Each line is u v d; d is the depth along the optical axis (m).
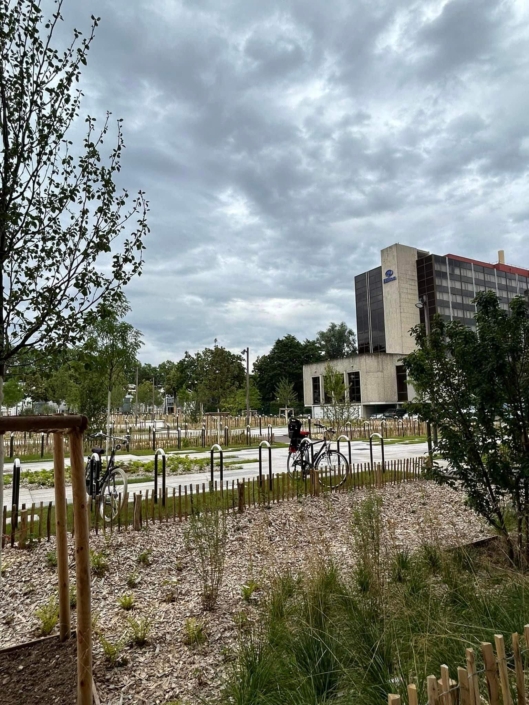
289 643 3.30
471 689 1.90
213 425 35.66
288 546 6.27
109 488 7.53
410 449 19.59
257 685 2.88
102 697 3.00
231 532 6.86
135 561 5.62
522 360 5.26
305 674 2.94
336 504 8.62
